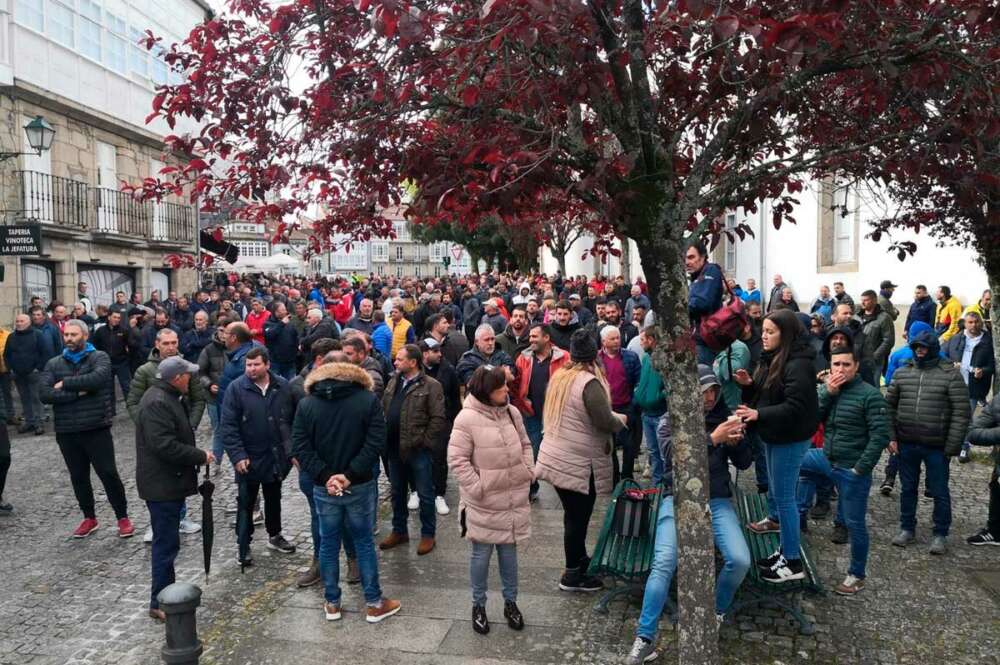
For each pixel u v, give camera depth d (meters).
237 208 4.20
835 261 15.62
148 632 5.05
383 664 4.39
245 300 18.98
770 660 4.29
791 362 4.67
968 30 3.63
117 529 7.14
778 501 4.64
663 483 4.69
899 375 6.05
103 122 18.61
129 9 19.94
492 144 3.42
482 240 35.94
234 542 6.73
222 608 5.35
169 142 4.05
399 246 102.81
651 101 3.36
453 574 5.74
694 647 3.29
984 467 8.41
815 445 6.68
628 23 3.29
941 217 5.49
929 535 6.32
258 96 3.93
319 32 3.91
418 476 6.13
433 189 3.67
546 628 4.77
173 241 21.56
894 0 3.33
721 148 3.55
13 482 8.82
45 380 6.73
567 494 5.15
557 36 3.12
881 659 4.30
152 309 15.95
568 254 36.53
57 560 6.36
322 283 27.19
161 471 5.10
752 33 2.73
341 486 4.80
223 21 4.07
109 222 18.81
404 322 10.77
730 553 4.27
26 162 15.84
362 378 4.95
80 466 6.86
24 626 5.14
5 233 13.09
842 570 5.60
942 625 4.70
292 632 4.83
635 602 5.07
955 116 3.61
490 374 4.72
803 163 3.59
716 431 4.34
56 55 16.83
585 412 5.07
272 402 6.11
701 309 5.05
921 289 11.66
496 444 4.67
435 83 3.73
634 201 3.25
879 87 3.69
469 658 4.43
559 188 3.69
